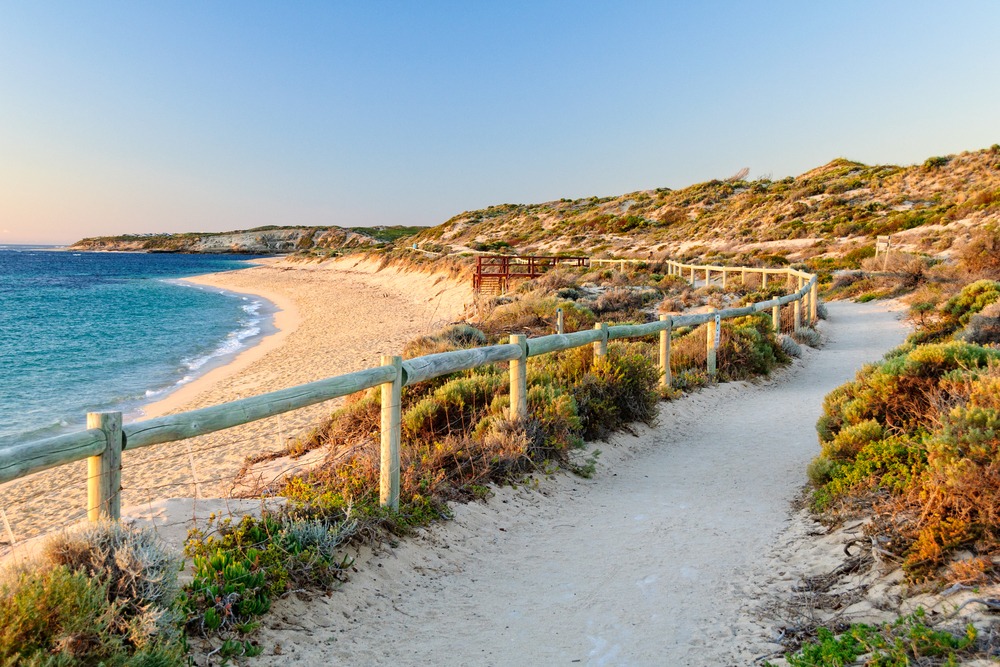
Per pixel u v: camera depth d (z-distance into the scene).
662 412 9.26
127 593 2.95
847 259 31.69
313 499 4.71
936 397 5.72
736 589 4.07
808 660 3.01
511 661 3.47
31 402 16.62
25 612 2.53
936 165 51.09
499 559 4.88
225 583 3.60
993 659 2.61
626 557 4.80
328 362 21.55
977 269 20.30
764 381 12.10
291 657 3.33
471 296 34.28
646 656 3.43
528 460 6.46
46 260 146.50
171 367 21.86
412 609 4.05
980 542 3.46
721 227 53.97
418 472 5.70
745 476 6.79
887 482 4.77
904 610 3.27
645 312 21.69
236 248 193.38
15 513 8.84
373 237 164.12
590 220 71.44
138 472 9.96
